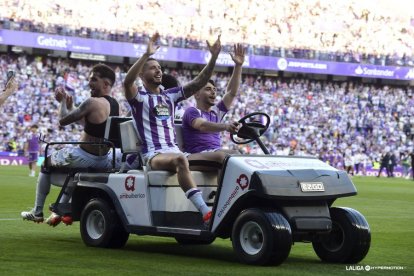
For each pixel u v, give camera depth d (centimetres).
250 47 12656
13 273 1570
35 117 10625
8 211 3256
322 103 12900
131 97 2009
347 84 13475
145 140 2016
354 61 13300
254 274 1647
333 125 12662
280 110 12438
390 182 9206
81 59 11844
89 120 2184
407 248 2286
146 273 1622
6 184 5366
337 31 14138
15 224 2680
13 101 10588
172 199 1952
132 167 2083
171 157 1917
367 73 13350
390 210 4156
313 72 13012
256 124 1950
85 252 1959
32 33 10988
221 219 1820
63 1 11944
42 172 2255
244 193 1775
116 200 2033
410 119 13150
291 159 1889
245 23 13338
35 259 1791
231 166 1820
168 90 2080
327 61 13112
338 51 13338
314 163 1902
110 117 2148
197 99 2136
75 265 1709
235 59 2219
